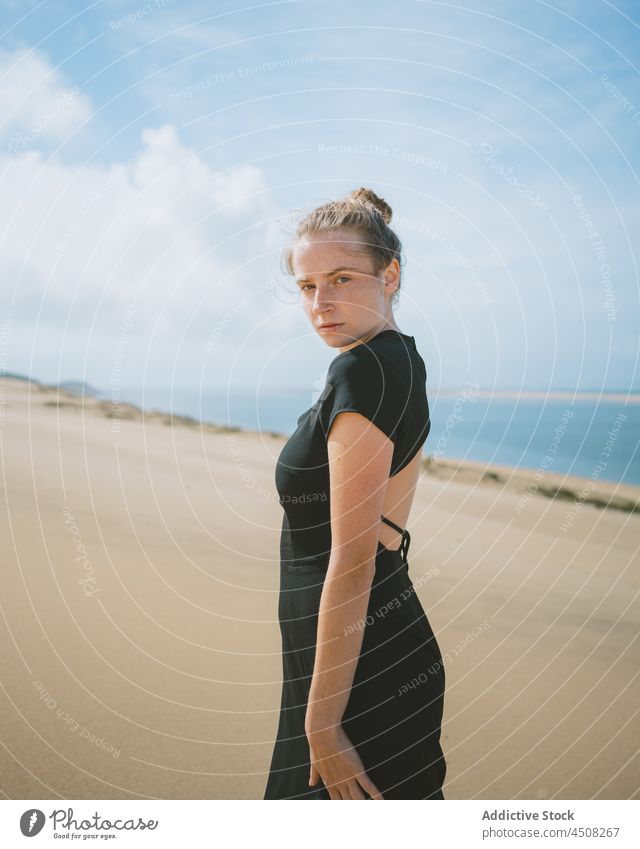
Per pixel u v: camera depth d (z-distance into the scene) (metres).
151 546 4.41
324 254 1.63
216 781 2.32
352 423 1.43
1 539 4.19
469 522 6.46
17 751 2.42
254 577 4.09
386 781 1.56
